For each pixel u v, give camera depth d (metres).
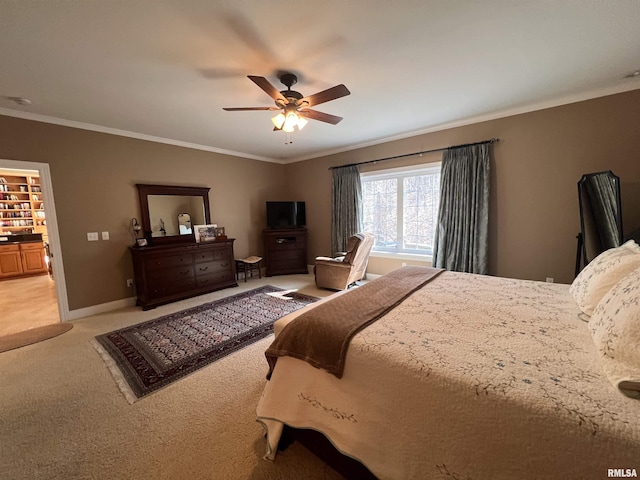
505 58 2.21
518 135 3.37
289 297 4.18
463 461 0.93
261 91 2.67
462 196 3.74
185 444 1.53
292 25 1.75
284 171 6.29
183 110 3.13
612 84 2.73
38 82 2.39
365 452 1.15
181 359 2.43
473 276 2.56
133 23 1.68
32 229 6.91
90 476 1.35
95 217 3.64
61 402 1.88
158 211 4.24
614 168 2.86
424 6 1.61
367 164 4.85
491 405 0.90
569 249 3.19
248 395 1.95
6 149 2.98
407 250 4.66
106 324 3.24
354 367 1.23
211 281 4.52
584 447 0.75
